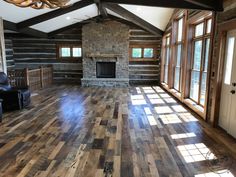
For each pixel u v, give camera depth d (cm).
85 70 982
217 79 401
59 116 485
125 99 679
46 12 667
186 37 580
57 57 1038
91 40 964
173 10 711
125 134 376
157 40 997
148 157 292
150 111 532
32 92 793
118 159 286
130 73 1030
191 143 338
